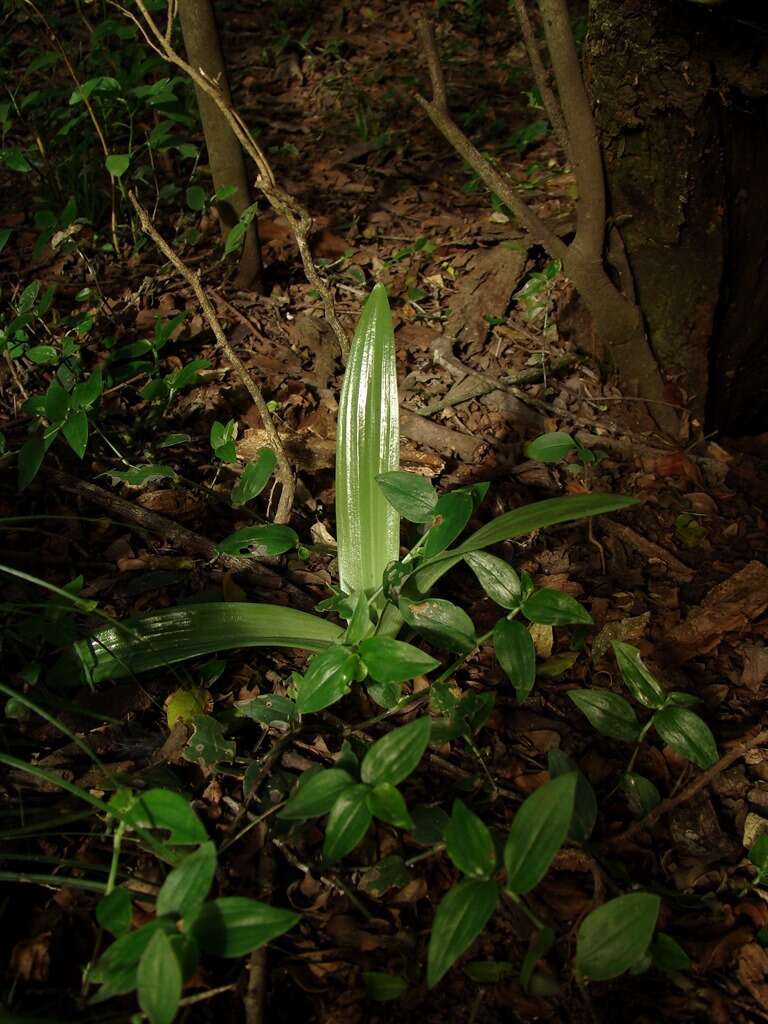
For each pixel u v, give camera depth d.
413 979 0.56
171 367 1.04
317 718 0.70
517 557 0.86
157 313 1.11
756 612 0.79
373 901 0.60
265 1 2.05
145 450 0.94
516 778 0.68
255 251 1.15
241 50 1.89
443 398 1.04
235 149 1.11
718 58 0.83
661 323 1.00
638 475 0.96
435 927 0.47
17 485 0.89
